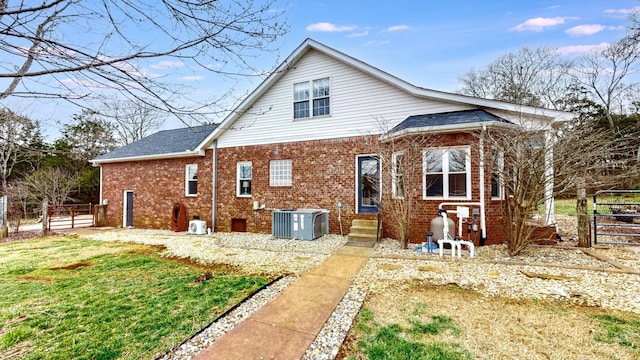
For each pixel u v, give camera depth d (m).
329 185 10.30
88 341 3.39
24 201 17.12
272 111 11.39
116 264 7.00
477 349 3.05
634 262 6.07
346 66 10.27
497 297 4.47
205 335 3.45
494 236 7.57
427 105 9.14
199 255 7.83
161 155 13.06
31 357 3.09
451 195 7.94
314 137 10.62
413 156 7.72
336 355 3.00
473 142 7.55
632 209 12.55
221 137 12.28
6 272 6.42
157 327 3.69
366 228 9.20
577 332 3.39
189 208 12.80
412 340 3.25
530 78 24.48
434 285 5.05
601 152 6.03
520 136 6.29
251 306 4.27
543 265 5.88
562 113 7.75
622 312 3.88
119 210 14.44
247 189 11.97
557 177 6.31
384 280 5.34
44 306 4.41
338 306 4.24
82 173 22.72
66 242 10.35
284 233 9.75
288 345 3.20
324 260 6.82
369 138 9.80
